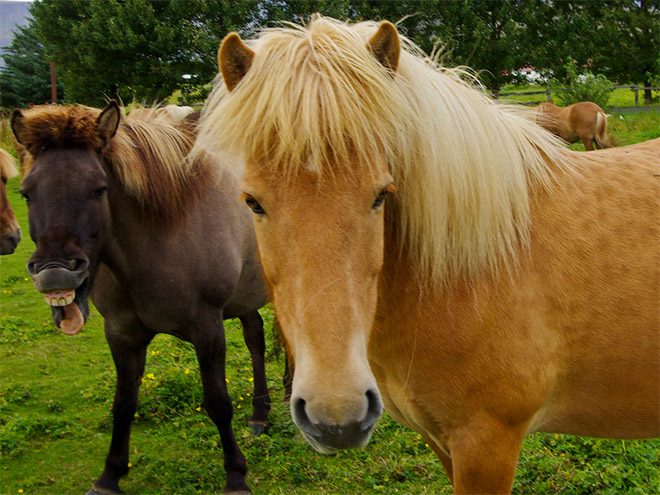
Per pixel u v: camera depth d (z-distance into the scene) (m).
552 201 1.88
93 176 2.78
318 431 1.36
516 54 17.16
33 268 2.62
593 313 1.82
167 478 3.43
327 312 1.36
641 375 1.85
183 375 4.58
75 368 5.10
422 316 1.82
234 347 5.45
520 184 1.83
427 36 15.76
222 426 3.28
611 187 1.92
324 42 1.56
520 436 1.87
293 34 1.70
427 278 1.79
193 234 3.21
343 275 1.39
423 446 3.50
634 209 1.88
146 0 16.12
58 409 4.33
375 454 3.49
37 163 2.77
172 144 3.21
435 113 1.69
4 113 7.89
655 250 1.84
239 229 3.53
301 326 1.39
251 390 4.55
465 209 1.75
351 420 1.31
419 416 1.95
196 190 3.25
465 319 1.79
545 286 1.80
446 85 1.83
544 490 2.92
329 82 1.46
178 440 3.86
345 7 14.89
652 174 1.97
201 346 3.28
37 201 2.69
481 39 15.68
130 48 16.08
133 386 3.35
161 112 3.94
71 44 17.09
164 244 3.11
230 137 1.56
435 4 15.23
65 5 17.08
